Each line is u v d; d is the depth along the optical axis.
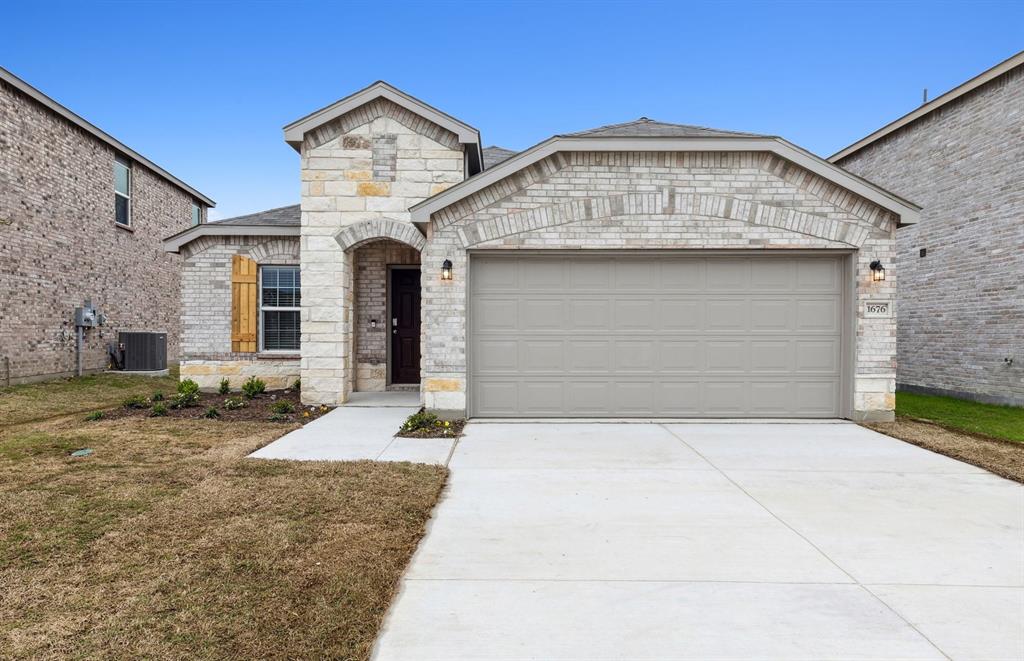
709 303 9.16
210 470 5.99
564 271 9.17
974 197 12.16
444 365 8.97
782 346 9.16
